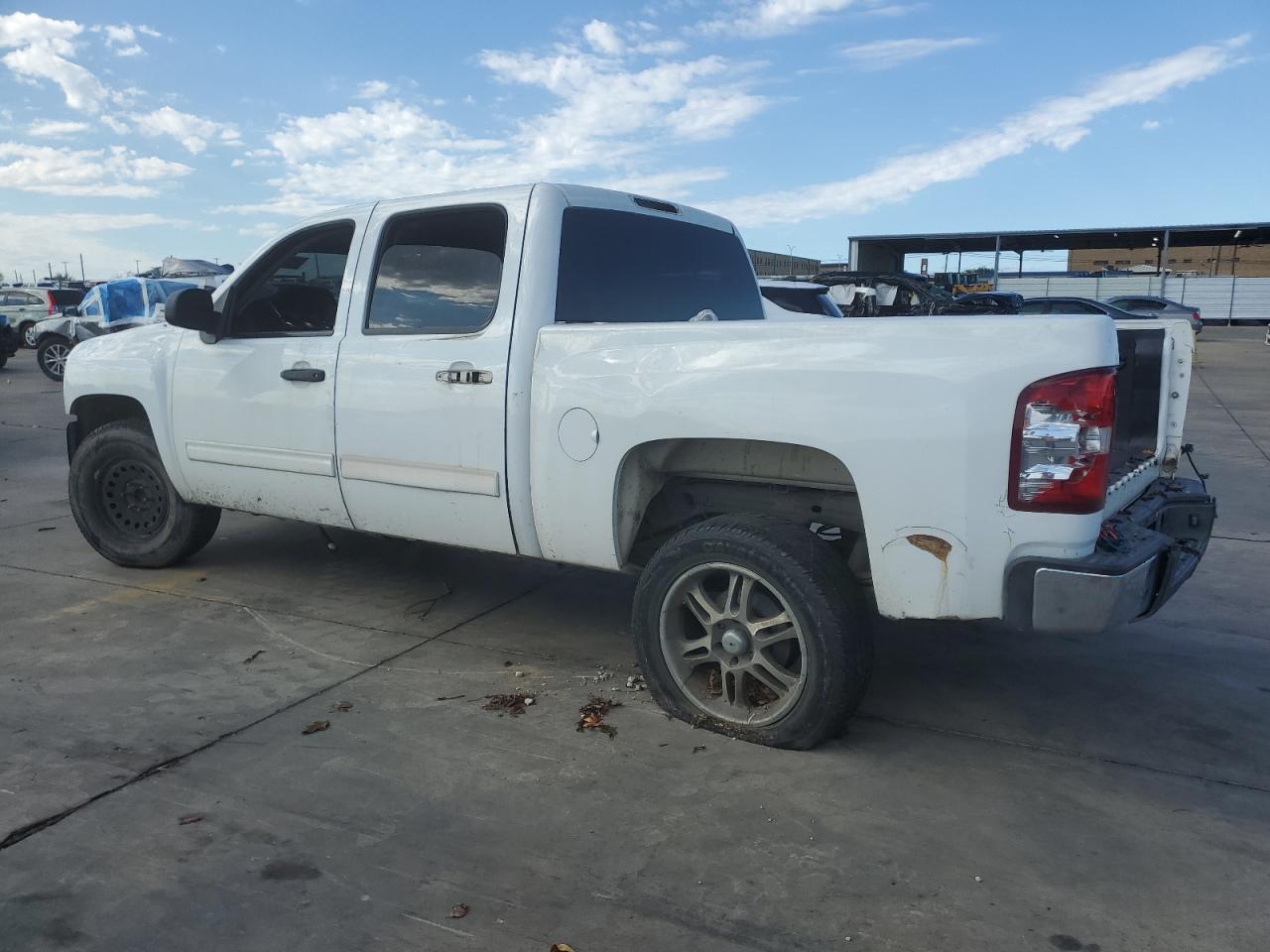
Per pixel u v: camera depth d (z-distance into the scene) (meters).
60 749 3.48
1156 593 3.38
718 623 3.61
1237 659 4.52
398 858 2.84
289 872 2.76
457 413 4.01
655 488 3.85
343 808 3.11
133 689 4.02
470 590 5.45
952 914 2.60
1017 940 2.50
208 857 2.83
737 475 3.74
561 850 2.89
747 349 3.38
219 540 6.38
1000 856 2.88
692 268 4.73
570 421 3.73
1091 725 3.82
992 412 3.02
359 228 4.45
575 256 4.05
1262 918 2.60
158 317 15.05
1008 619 3.13
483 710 3.87
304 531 6.65
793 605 3.38
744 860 2.85
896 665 4.43
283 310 4.79
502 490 3.95
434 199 4.23
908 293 16.30
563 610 5.14
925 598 3.19
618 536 3.76
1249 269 62.75
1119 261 65.62
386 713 3.83
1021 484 3.02
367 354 4.30
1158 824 3.07
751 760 3.47
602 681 4.18
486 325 3.99
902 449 3.13
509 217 4.00
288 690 4.04
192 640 4.60
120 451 5.46
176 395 5.02
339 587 5.45
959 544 3.11
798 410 3.28
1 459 9.93
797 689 3.46
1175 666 4.44
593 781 3.30
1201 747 3.63
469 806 3.13
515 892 2.69
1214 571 5.96
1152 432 4.27
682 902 2.65
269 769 3.36
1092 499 3.01
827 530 4.67
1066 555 3.04
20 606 5.04
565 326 3.80
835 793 3.24
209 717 3.77
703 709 3.67
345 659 4.39
